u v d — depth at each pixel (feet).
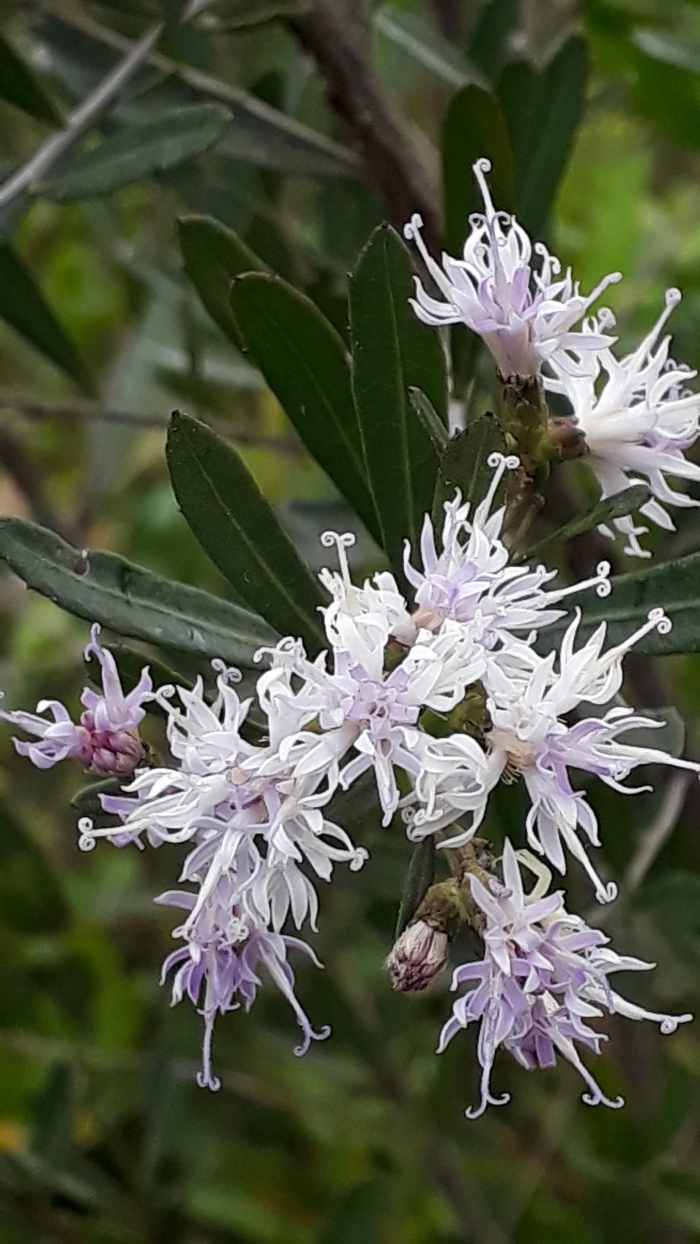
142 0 1.09
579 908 1.14
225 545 0.86
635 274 1.57
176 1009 1.47
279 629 0.86
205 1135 1.49
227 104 1.12
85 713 0.84
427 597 0.80
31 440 2.04
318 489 1.82
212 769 0.80
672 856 1.23
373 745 0.78
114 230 1.50
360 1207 1.31
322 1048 1.46
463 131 0.99
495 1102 0.83
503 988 0.82
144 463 1.95
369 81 1.11
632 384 0.90
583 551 1.17
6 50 1.02
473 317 0.87
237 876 0.81
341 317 1.14
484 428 0.83
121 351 1.75
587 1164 1.31
